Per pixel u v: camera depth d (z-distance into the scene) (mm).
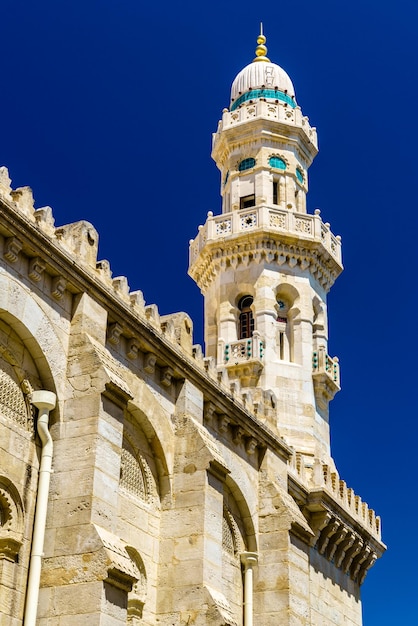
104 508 24281
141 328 28609
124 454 28188
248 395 35969
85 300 26375
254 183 53938
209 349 51438
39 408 24609
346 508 42375
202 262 53094
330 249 52812
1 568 22734
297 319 50719
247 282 51000
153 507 29109
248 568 33719
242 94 57344
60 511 24016
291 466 39625
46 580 23312
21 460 23953
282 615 33156
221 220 52469
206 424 32281
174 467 29797
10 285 24078
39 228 24734
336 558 42281
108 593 22875
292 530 34844
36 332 24750
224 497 33250
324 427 50000
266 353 49000
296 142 55281
